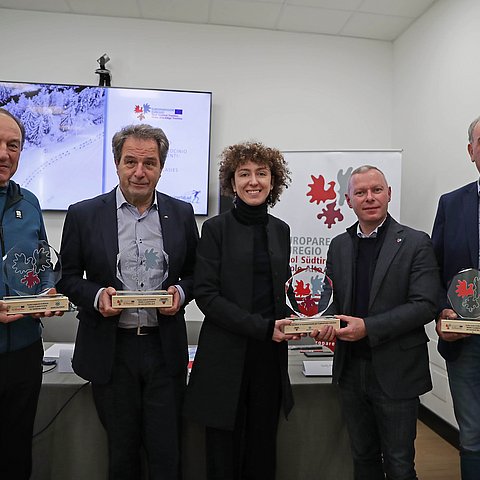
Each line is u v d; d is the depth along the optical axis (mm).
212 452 1469
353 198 1636
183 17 3291
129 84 3328
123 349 1441
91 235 1463
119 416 1447
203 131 3312
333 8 3119
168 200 1601
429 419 2938
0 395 1375
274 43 3465
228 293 1466
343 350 1618
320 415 1837
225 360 1442
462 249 1629
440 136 2902
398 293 1521
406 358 1497
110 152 3236
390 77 3605
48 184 3215
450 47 2789
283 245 1576
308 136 3521
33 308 1363
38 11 3254
